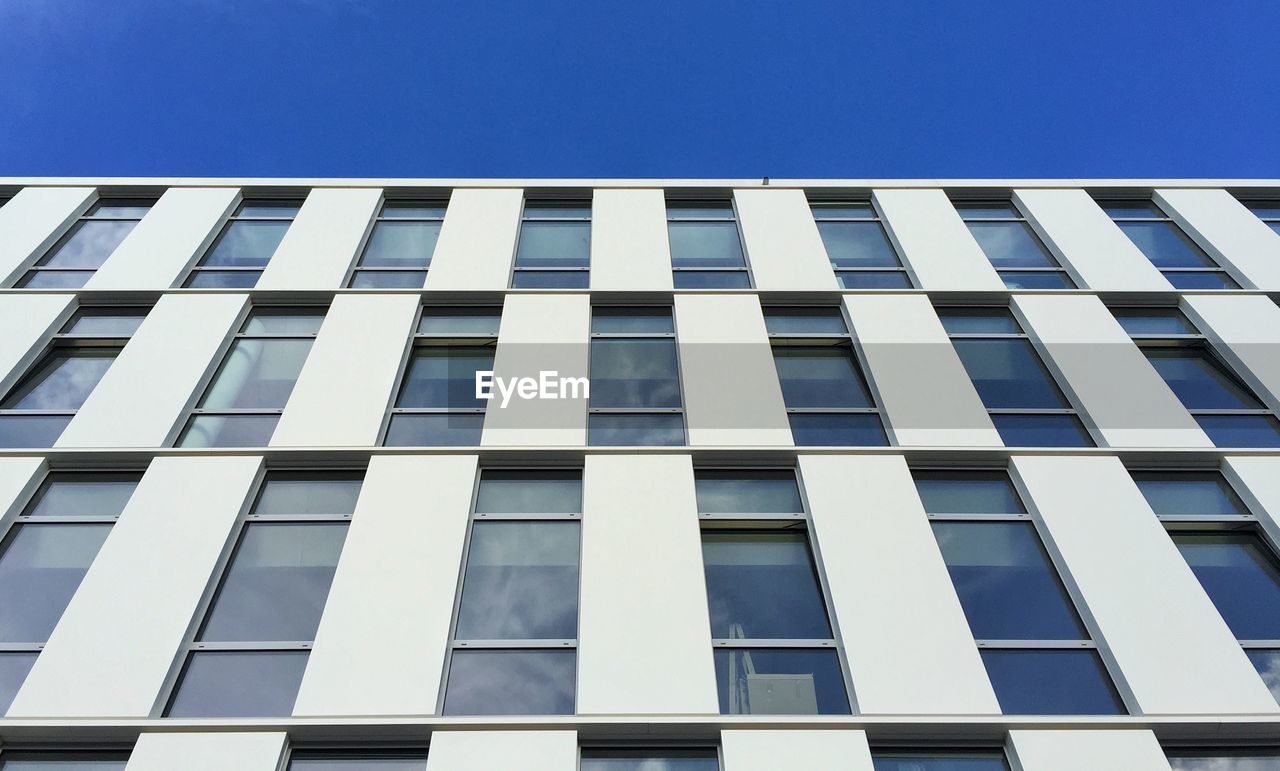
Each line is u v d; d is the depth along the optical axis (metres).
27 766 7.82
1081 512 10.19
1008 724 8.00
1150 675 8.44
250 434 11.42
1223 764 7.98
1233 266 14.94
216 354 12.46
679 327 13.18
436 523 9.80
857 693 8.24
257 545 9.81
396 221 16.02
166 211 15.97
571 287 14.30
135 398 11.62
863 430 11.69
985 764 7.96
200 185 16.81
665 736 8.02
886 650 8.61
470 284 14.10
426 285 14.05
